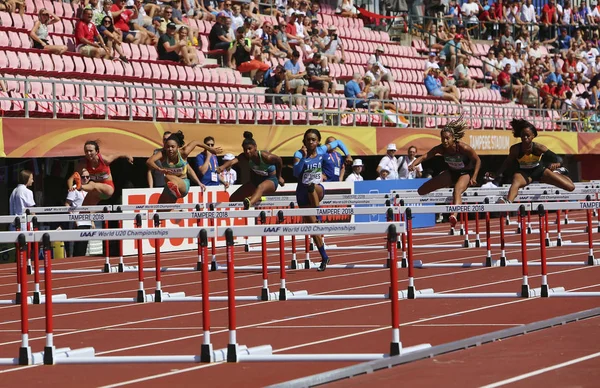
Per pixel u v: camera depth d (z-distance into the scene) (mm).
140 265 19484
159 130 33531
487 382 10719
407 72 53469
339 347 13500
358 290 20578
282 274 19281
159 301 19422
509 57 59312
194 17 44469
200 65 40844
